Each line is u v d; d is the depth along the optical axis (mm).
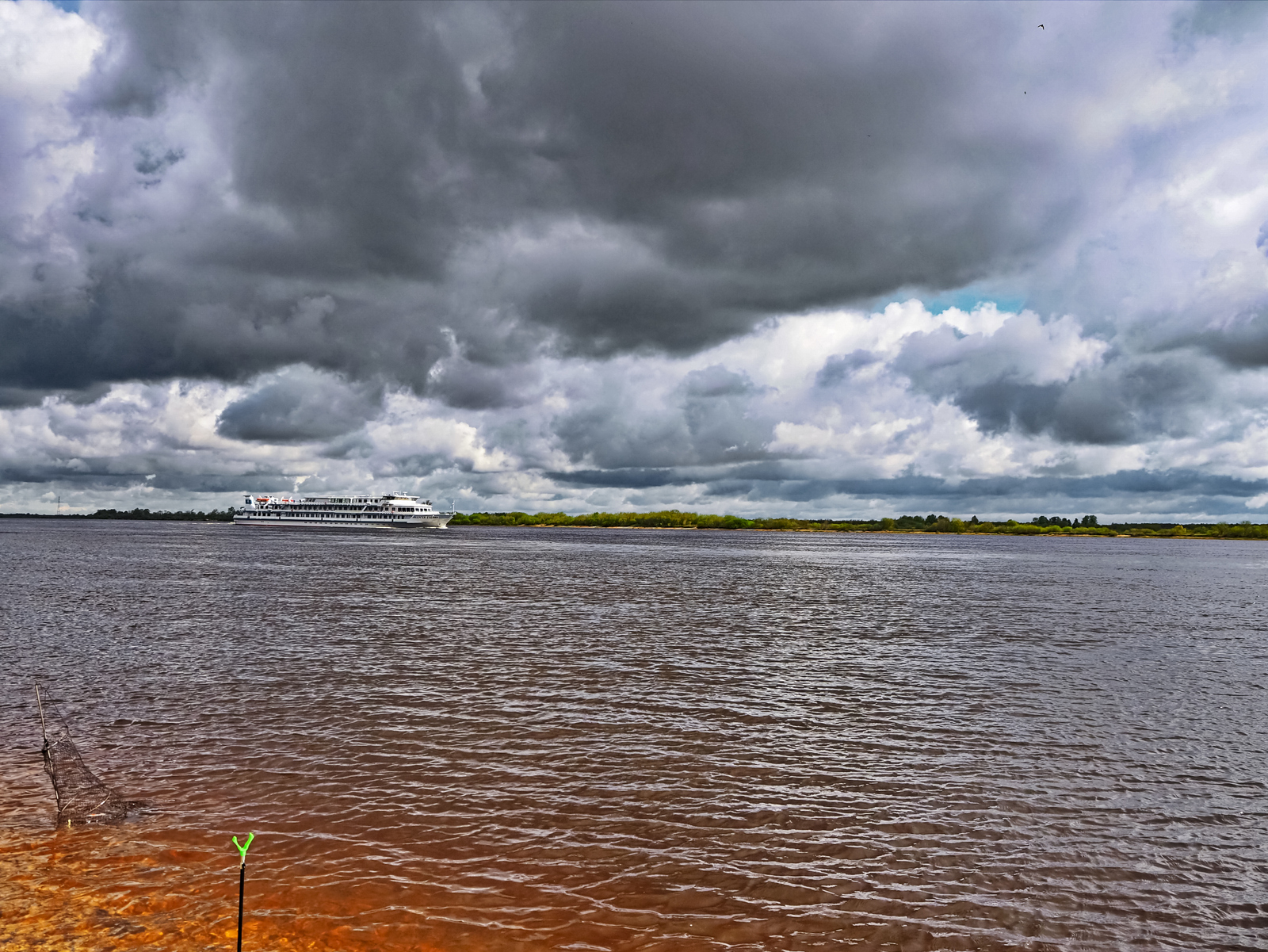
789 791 21812
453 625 51281
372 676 35125
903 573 113062
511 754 24531
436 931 14508
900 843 18688
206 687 32781
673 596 73312
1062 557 186625
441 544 195375
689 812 20203
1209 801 21625
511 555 144750
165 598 65562
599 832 18938
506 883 16359
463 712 29312
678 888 16375
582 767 23484
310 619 53469
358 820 19281
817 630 51844
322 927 14508
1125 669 39750
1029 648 45938
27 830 18297
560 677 35594
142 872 16375
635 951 14148
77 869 16438
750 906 15750
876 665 39656
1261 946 14945
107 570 97438
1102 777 23391
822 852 18141
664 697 32156
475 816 19703
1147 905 16234
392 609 59688
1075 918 15695
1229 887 17031
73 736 25734
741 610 63219
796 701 31875
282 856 17266
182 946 13734
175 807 19875
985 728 28281
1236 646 48062
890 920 15445
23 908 14797
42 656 39656
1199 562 169750
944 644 46906
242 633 47312
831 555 175250
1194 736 27656
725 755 24844
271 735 26062
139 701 30469
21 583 79875
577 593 74750
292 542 190750
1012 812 20641
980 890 16641
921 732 27750
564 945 14242
